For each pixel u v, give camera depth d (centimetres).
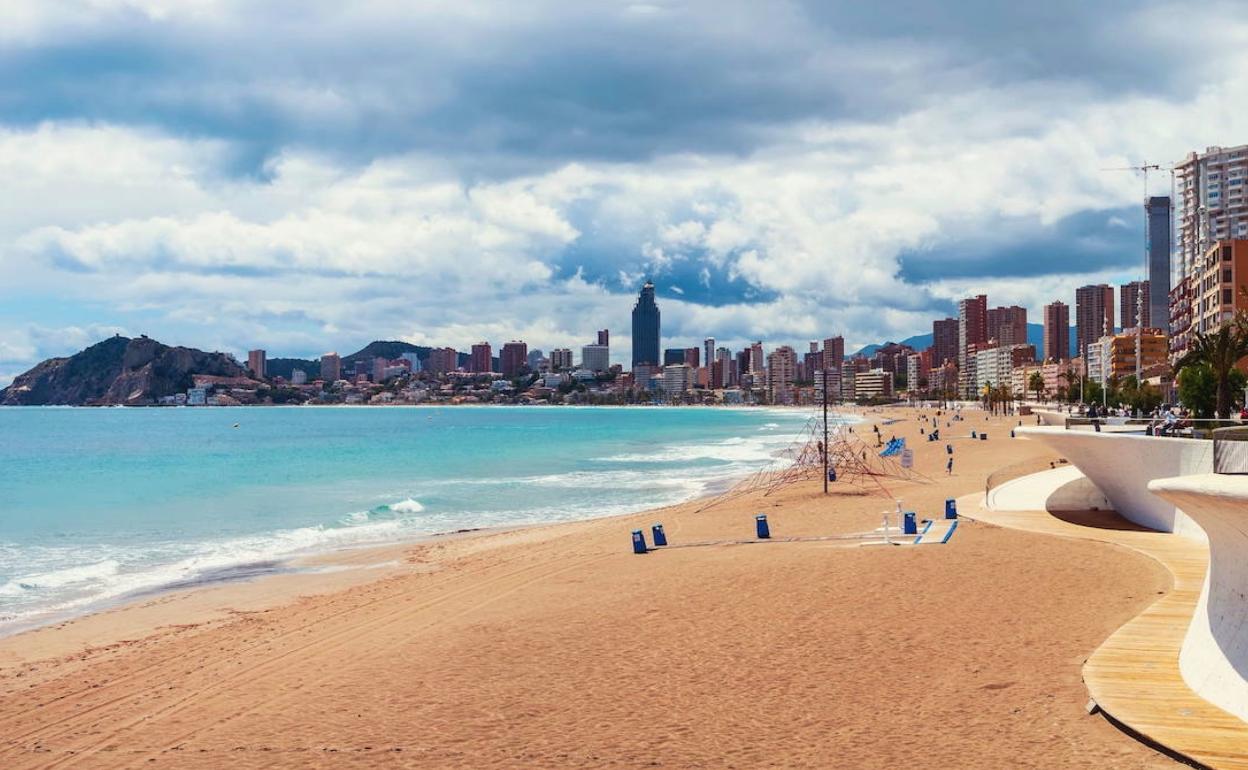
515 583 2395
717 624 1773
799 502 4206
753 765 1085
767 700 1319
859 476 5378
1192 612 1600
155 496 5319
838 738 1155
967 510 3234
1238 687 1094
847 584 2070
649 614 1898
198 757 1216
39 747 1312
